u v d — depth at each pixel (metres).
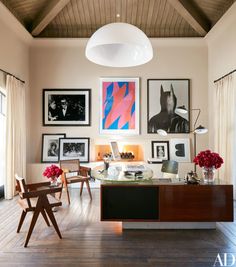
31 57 5.54
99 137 5.58
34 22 5.04
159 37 5.44
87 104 5.55
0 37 4.16
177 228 3.13
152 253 2.52
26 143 5.36
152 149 5.56
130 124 5.58
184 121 5.56
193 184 2.98
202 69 5.56
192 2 4.61
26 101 5.38
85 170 4.67
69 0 4.36
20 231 3.06
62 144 5.53
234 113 4.14
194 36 5.48
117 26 2.70
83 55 5.56
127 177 3.25
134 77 5.56
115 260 2.39
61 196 4.67
